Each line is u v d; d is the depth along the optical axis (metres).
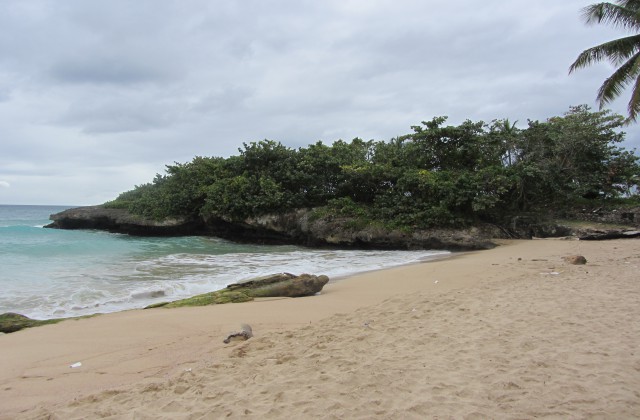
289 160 29.00
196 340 6.38
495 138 28.77
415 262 17.12
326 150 29.55
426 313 7.15
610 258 13.90
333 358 5.03
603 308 6.85
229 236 30.23
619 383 3.97
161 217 31.05
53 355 5.74
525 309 7.00
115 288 11.05
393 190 26.28
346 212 25.62
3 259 15.80
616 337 5.34
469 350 5.10
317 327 6.71
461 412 3.51
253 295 9.93
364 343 5.64
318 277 10.66
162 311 8.41
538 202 28.52
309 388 4.16
